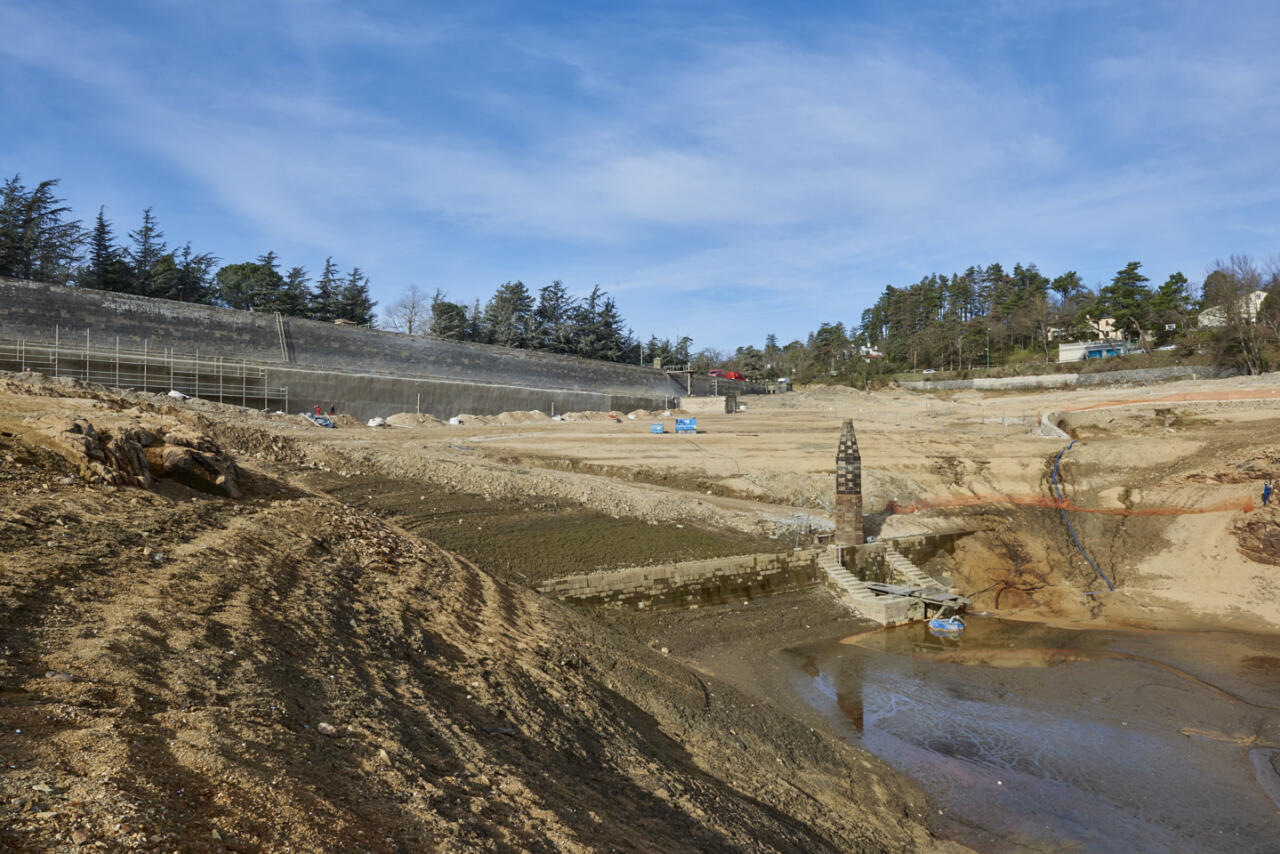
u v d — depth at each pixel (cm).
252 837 485
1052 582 2919
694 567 2486
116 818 444
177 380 4966
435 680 1088
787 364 14575
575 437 4797
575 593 2255
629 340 12862
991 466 3794
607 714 1258
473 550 2375
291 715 745
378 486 2869
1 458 1327
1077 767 1494
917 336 11994
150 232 8788
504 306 11219
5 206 7519
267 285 9150
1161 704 1820
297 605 1144
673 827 854
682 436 4991
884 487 3594
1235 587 2661
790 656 2194
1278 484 2967
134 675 706
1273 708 1795
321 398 5731
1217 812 1323
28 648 706
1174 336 9019
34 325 4809
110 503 1336
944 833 1247
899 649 2270
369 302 10431
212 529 1403
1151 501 3256
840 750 1526
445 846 568
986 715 1759
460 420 5688
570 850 658
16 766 479
